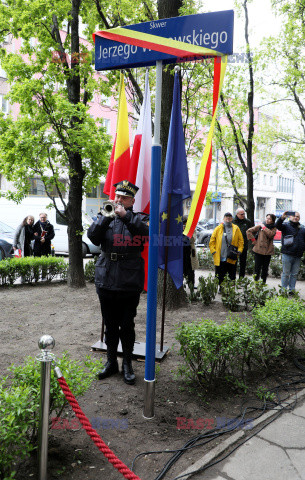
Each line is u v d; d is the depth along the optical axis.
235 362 4.03
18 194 8.38
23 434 2.28
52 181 8.38
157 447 2.86
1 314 6.54
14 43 19.36
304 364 4.50
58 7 8.05
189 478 2.53
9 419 2.21
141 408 3.42
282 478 2.54
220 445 2.86
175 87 4.18
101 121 8.33
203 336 3.64
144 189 4.58
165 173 4.23
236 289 7.24
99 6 8.04
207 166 3.90
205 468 2.63
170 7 6.66
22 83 7.63
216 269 8.66
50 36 8.34
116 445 2.88
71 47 8.48
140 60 3.29
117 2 8.10
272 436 3.02
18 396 2.36
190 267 8.24
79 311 6.85
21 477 2.46
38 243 11.09
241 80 12.31
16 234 10.52
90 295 8.20
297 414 3.38
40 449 2.36
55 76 8.03
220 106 12.44
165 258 4.39
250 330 3.93
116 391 3.74
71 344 5.03
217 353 3.71
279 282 11.16
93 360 4.43
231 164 14.79
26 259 9.47
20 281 9.85
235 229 8.30
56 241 16.25
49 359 2.30
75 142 7.84
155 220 3.22
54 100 7.61
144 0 8.46
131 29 3.30
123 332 3.94
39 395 2.37
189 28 3.11
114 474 2.56
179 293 7.14
